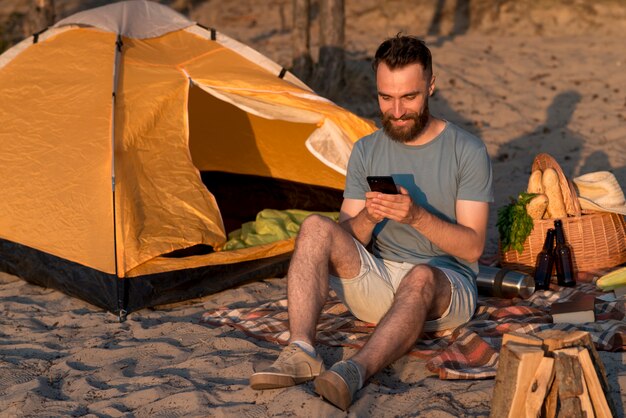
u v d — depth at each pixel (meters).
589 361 2.84
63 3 14.45
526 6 14.02
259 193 6.81
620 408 3.20
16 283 5.12
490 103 9.43
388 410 3.28
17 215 5.08
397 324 3.33
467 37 12.92
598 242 4.83
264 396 3.44
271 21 14.09
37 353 4.12
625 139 8.09
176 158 5.20
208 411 3.35
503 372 2.89
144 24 5.93
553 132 8.45
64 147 5.12
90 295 4.70
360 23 13.95
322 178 6.70
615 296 4.27
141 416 3.37
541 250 4.78
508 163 7.68
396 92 3.51
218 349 4.06
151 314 4.63
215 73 5.66
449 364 3.57
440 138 3.72
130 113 5.20
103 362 3.99
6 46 10.88
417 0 14.48
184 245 4.88
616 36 12.77
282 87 5.62
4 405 3.54
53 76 5.59
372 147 3.86
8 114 5.50
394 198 3.45
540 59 11.32
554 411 2.89
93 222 4.80
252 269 5.08
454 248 3.64
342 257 3.60
